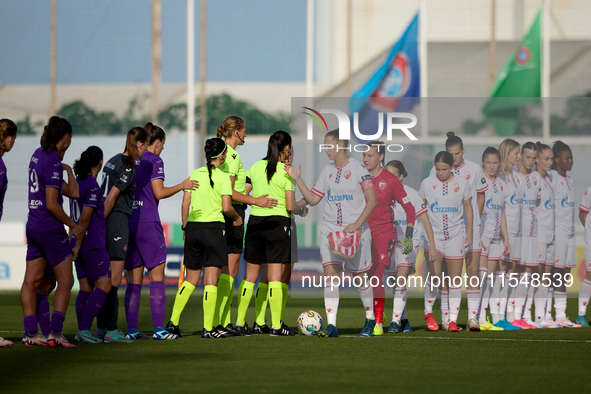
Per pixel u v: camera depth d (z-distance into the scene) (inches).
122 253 818.2
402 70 2042.3
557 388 538.9
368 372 603.2
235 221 877.2
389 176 970.1
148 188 845.2
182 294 866.8
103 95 2834.6
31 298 762.2
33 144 2450.8
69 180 761.6
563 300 1117.1
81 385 533.3
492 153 1066.7
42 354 697.0
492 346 798.5
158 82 2677.2
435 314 1310.3
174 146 2652.6
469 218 1021.2
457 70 2783.0
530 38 2053.4
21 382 545.0
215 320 919.0
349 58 2126.0
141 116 2829.7
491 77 2197.3
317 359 677.9
